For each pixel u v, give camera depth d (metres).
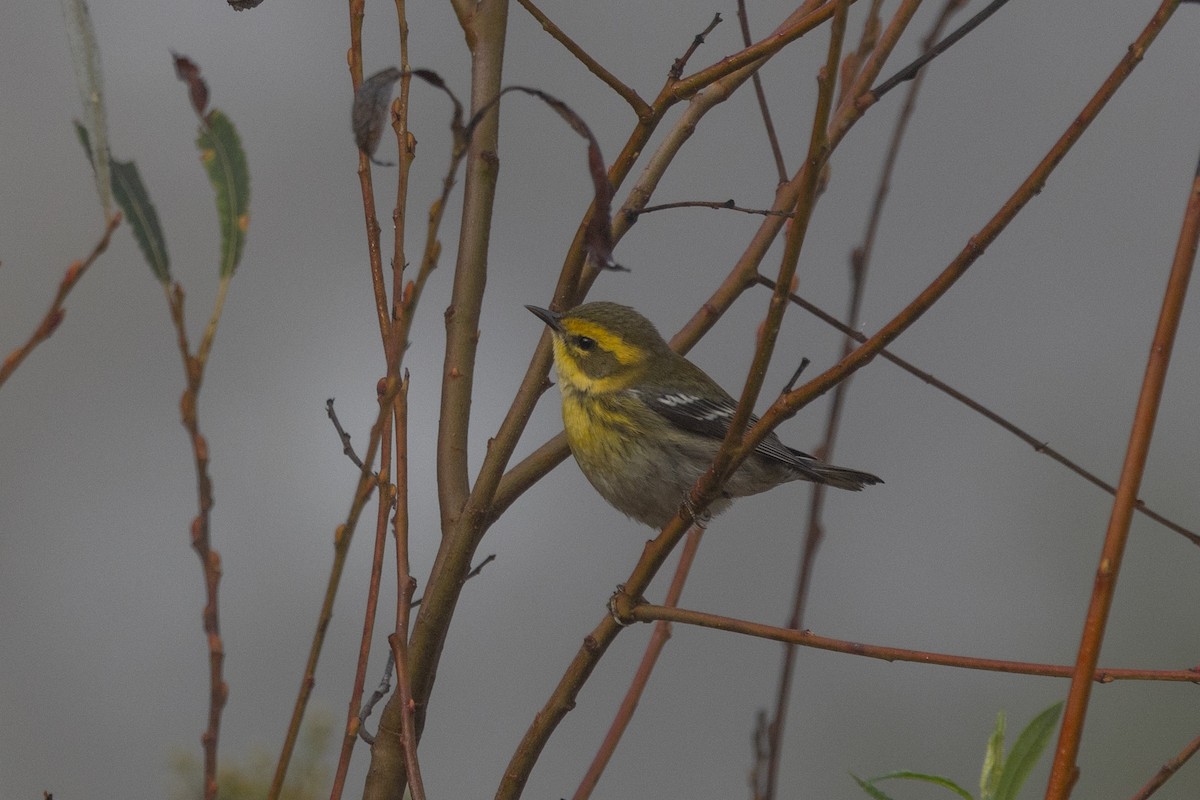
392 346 7.12
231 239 5.66
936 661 7.44
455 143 5.81
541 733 8.34
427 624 8.55
